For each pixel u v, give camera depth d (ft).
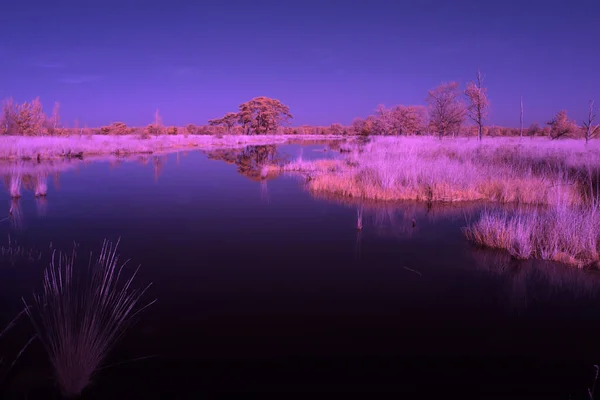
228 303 15.03
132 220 28.71
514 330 13.25
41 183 38.99
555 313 14.52
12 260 19.60
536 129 152.05
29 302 14.70
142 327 13.12
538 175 42.98
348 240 23.84
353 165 60.34
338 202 36.04
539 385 10.40
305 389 10.12
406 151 55.16
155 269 18.70
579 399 9.85
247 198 38.04
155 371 10.79
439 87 100.63
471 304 15.24
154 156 90.33
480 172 43.29
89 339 11.01
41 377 10.42
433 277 17.95
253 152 106.83
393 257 20.74
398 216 30.40
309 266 19.25
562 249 21.16
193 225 27.27
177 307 14.64
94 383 10.29
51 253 20.81
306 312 14.35
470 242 23.45
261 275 18.07
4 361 11.05
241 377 10.57
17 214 30.45
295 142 177.88
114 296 15.57
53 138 92.89
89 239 23.63
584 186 35.53
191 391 9.98
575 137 100.12
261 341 12.39
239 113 224.94
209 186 45.65
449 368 11.12
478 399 9.84
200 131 244.83
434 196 36.55
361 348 12.06
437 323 13.67
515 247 21.72
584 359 11.59
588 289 16.67
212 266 19.15
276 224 27.73
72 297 15.26
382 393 10.00
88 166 66.18
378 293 16.16
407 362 11.38
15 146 75.46
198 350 11.83
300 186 45.96
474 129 152.35
